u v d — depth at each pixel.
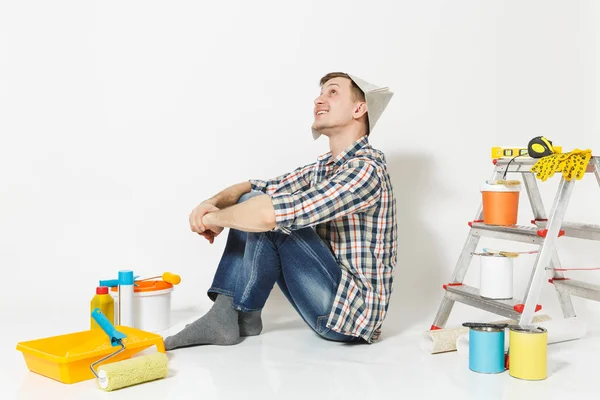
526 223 2.61
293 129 2.52
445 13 2.58
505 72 2.62
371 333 1.95
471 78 2.59
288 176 2.27
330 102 2.08
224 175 2.51
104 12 2.47
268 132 2.52
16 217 2.47
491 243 2.62
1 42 2.44
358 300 1.92
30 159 2.47
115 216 2.50
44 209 2.48
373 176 1.86
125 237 2.50
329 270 1.89
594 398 1.47
